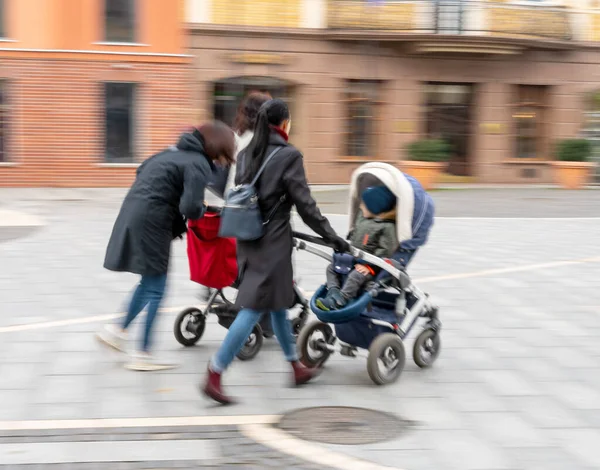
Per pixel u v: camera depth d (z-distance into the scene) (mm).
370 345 5746
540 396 5371
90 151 20797
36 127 20531
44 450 4324
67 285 8633
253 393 5352
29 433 4559
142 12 20609
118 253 5582
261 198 5078
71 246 11383
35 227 13406
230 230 4992
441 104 22750
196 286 8672
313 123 21938
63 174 20797
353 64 21922
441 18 21812
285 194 5090
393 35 21531
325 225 5078
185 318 6484
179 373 5711
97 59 20500
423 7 21719
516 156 23203
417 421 4883
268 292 5055
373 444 4496
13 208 16234
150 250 5547
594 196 19484
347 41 21766
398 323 5730
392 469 4156
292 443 4496
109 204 17203
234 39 21172
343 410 5059
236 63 21234
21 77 20297
